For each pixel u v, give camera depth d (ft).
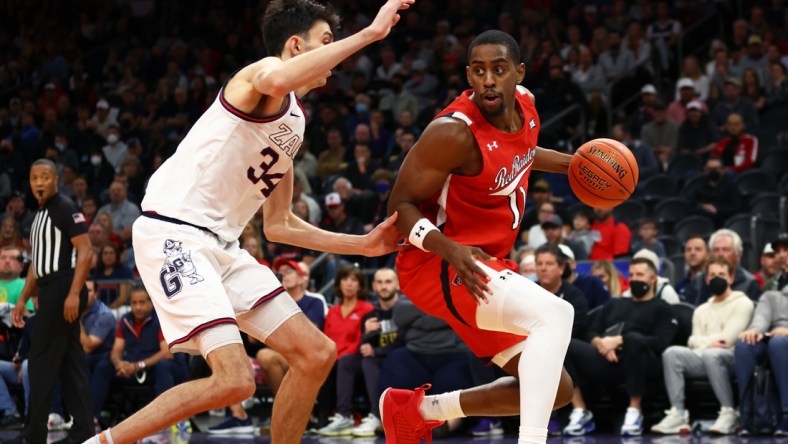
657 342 28.30
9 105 72.59
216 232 14.75
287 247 40.34
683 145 47.32
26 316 32.71
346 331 30.86
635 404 27.68
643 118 52.06
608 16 60.23
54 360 25.13
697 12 60.29
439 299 15.38
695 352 28.09
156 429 13.74
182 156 14.65
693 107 47.14
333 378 30.96
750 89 49.34
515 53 14.70
